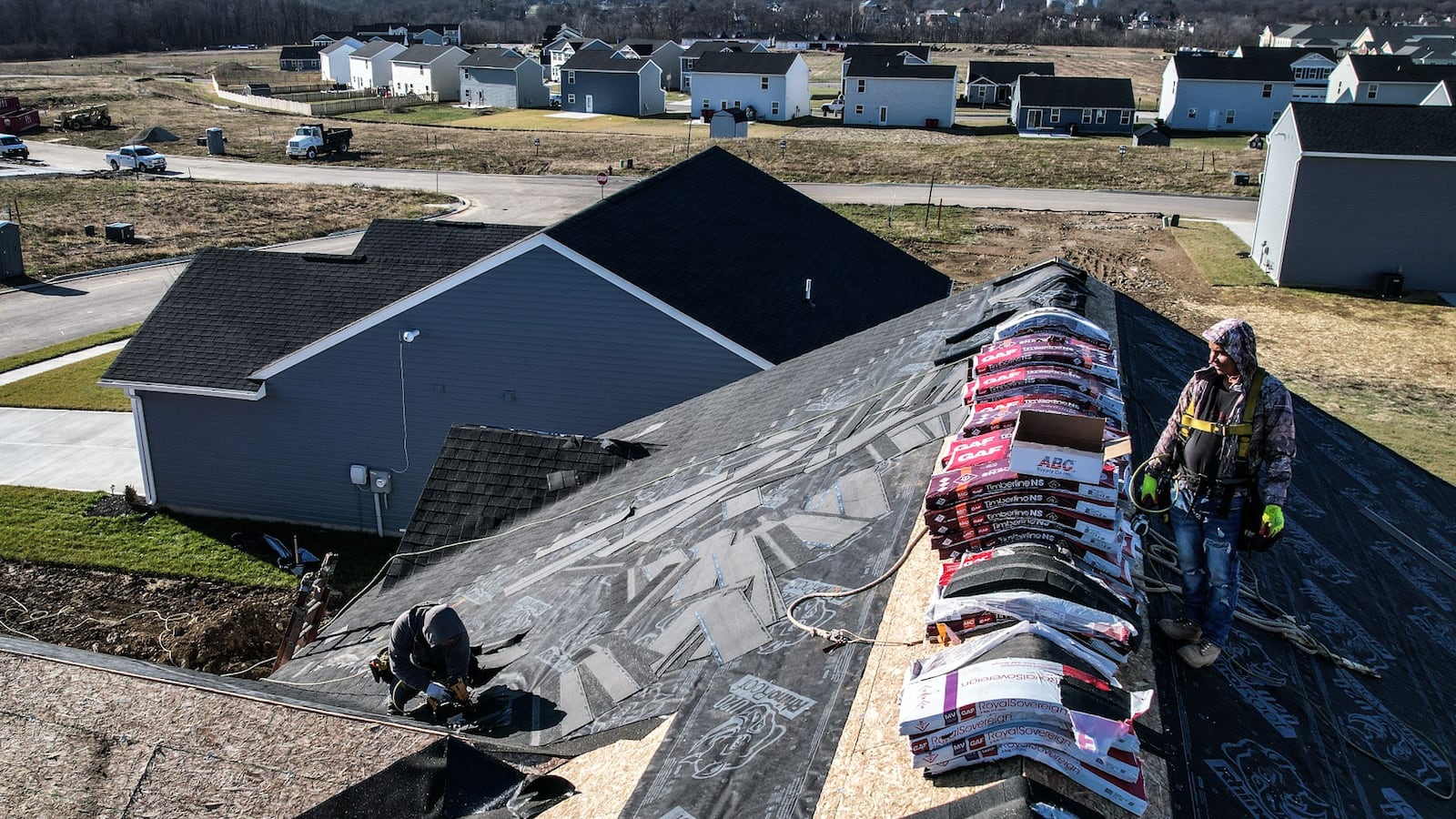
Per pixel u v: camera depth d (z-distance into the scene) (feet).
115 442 84.48
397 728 25.64
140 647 56.44
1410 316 120.98
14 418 89.25
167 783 25.05
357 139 266.98
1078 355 21.74
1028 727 11.94
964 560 15.85
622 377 63.72
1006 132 276.82
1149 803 11.84
